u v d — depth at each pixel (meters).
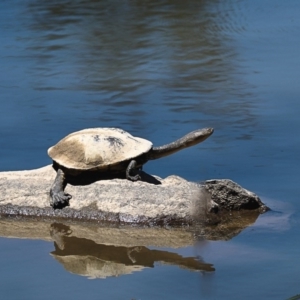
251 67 55.00
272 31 66.69
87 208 29.08
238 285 23.05
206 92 48.97
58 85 51.62
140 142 30.23
